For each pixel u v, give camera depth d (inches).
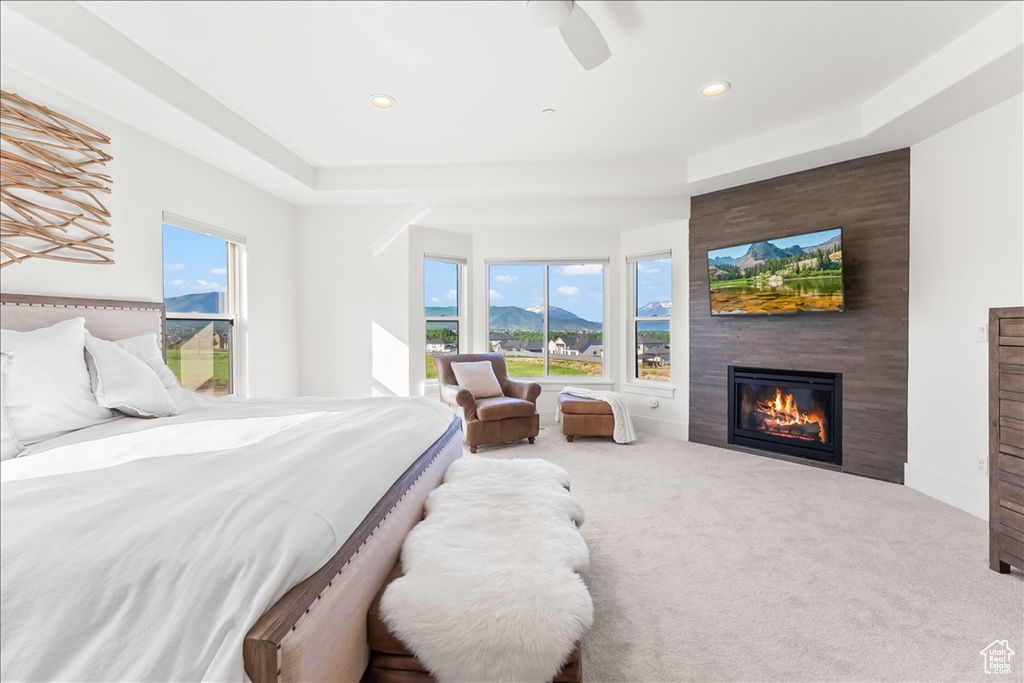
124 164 105.3
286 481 45.6
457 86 109.0
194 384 134.6
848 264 137.4
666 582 78.0
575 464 148.9
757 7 82.3
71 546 34.0
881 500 115.9
